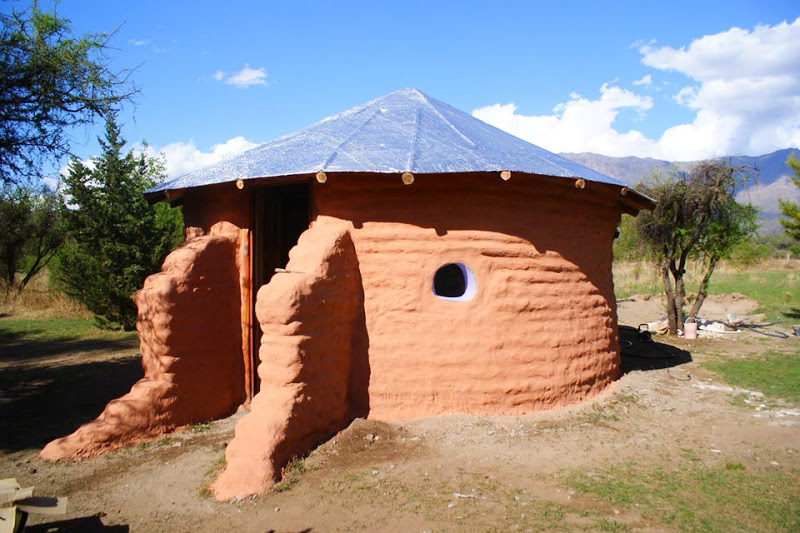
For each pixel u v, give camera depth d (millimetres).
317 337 6312
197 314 7387
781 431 7254
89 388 10039
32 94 8328
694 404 8469
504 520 4777
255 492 5270
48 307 21438
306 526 4746
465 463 5973
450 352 7117
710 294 24141
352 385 7152
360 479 5582
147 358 7324
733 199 14906
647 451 6465
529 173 7012
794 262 39062
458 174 7113
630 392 8719
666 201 14734
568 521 4762
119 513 5121
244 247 7945
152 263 16469
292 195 10414
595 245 8641
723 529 4656
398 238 7129
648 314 19922
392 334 7105
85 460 6375
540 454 6250
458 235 7195
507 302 7324
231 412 7922
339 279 6781
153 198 8945
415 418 7059
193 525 4840
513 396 7324
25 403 9070
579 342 7977
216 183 7535
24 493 4137
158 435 6992
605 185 8328
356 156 7188
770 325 16844
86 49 8656
